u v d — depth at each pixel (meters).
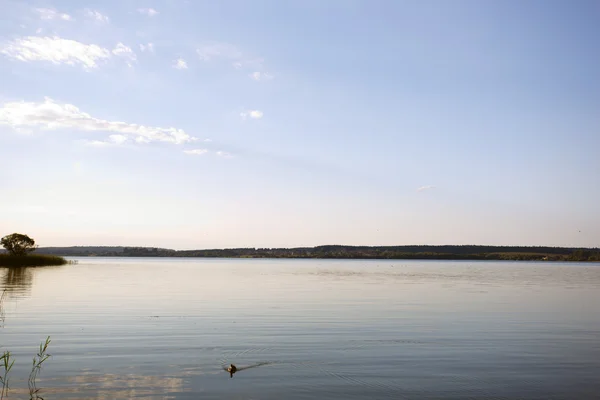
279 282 56.06
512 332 21.16
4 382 12.77
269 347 17.41
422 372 14.34
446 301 34.19
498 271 106.81
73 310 26.64
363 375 13.95
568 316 26.53
